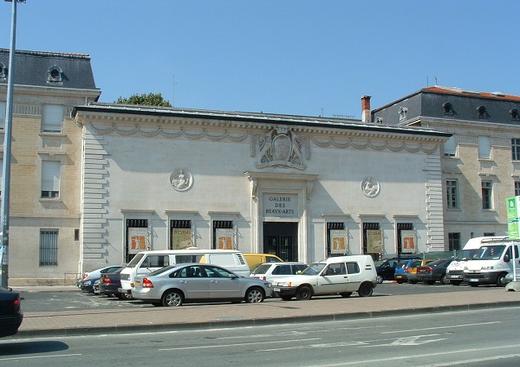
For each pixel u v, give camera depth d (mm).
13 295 11930
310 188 42469
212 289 22562
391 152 45438
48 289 35406
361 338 13523
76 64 40594
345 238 43188
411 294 25750
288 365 10172
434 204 46219
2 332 11680
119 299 26969
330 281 25453
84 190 37625
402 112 50250
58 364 10531
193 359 10945
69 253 38719
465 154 49406
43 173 38938
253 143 41562
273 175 41406
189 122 40000
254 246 40625
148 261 25547
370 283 26266
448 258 37125
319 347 12234
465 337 13375
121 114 38406
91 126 38156
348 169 43938
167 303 22000
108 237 37688
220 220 40281
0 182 38188
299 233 42125
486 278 31109
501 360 10438
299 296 24938
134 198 38531
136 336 14547
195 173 40094
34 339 14133
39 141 38969
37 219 38375
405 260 39531
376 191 44531
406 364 10102
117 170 38406
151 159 39219
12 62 23281
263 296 23391
